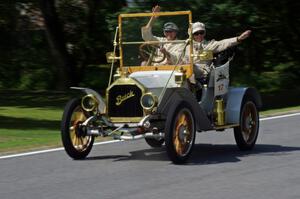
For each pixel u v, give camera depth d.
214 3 24.84
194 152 14.05
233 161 12.72
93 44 39.44
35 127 20.86
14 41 41.72
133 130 12.45
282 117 21.27
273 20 28.64
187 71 13.20
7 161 13.06
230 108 13.96
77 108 13.01
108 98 12.76
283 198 9.43
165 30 13.44
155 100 12.34
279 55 31.83
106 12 29.69
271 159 12.92
